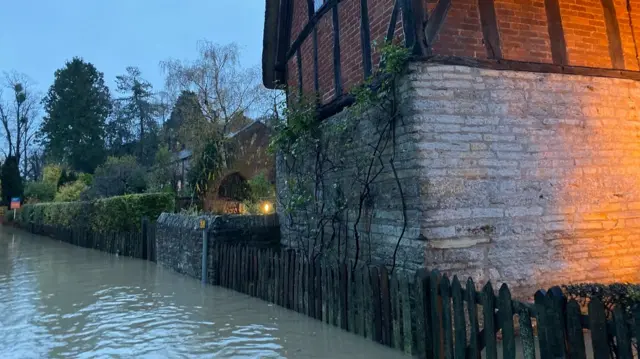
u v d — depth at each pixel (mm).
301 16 8859
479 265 5148
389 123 5613
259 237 9539
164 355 5070
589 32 6109
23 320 6766
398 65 5273
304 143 7949
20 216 32500
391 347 4793
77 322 6598
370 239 6168
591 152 5848
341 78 7117
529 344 3418
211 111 20938
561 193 5621
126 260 13578
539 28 5848
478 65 5438
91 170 42844
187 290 8711
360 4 6605
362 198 6238
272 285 7336
